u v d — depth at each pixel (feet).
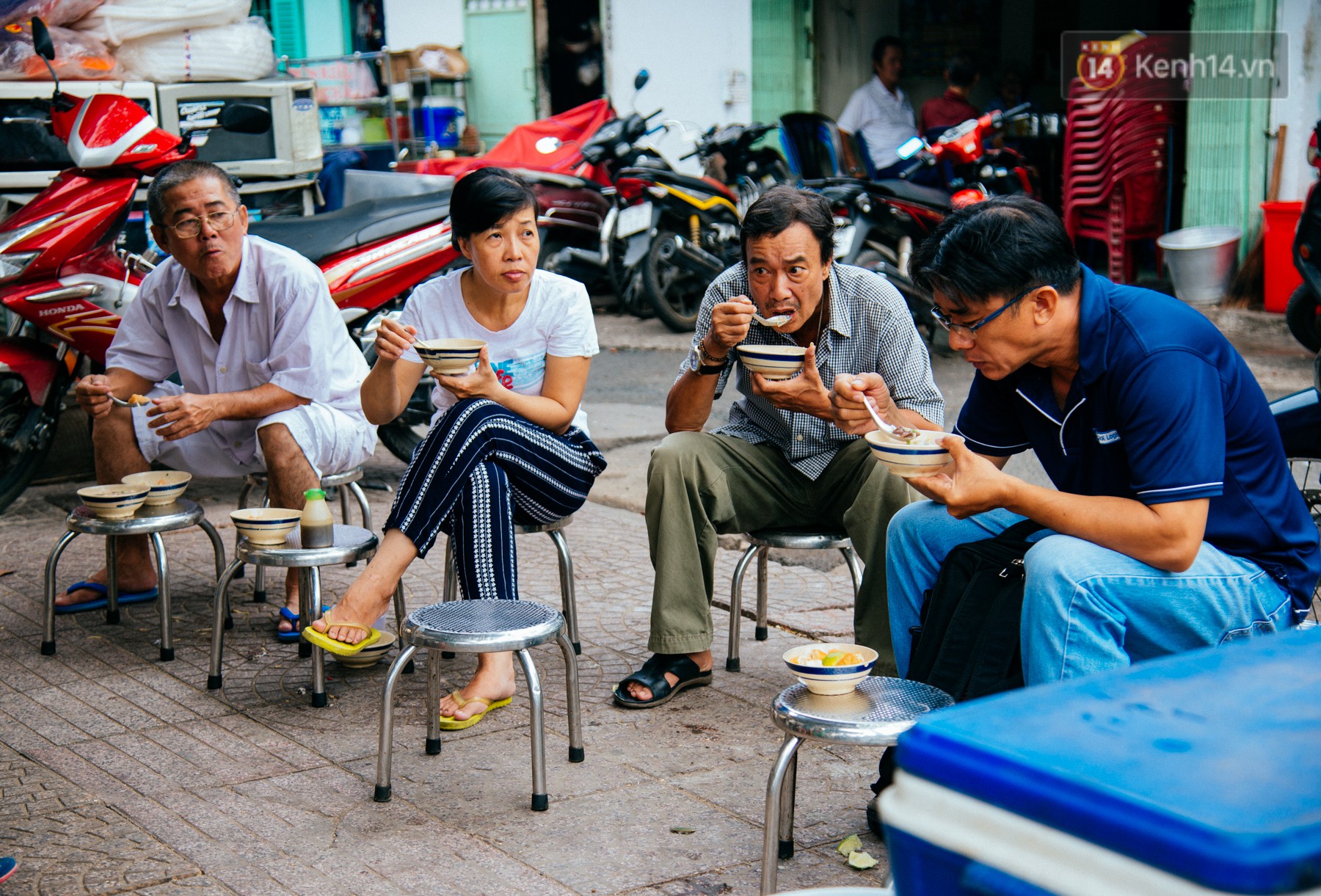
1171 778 3.27
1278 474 8.04
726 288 10.94
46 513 17.56
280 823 8.87
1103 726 3.60
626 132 30.14
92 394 12.39
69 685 11.60
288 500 12.75
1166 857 3.02
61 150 18.83
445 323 11.50
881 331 10.69
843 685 7.53
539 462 10.94
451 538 11.71
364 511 13.96
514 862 8.30
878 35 39.91
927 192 26.61
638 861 8.32
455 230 10.95
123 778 9.64
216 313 13.33
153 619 13.47
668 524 10.85
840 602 13.76
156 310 13.39
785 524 11.51
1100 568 7.50
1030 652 7.69
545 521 11.59
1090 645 7.52
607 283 33.01
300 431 12.68
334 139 36.24
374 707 11.07
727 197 29.04
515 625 9.00
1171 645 7.89
